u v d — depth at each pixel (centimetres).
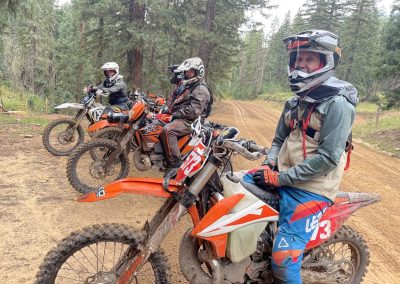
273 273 283
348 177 866
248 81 9094
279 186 273
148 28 1684
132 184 270
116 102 800
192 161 265
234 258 270
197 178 269
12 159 712
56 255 256
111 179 612
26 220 456
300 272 302
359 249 333
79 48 1964
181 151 566
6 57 3328
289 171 267
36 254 380
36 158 734
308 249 302
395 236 521
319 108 259
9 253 378
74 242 257
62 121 768
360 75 5328
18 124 1100
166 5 1859
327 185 277
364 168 997
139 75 1744
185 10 2069
